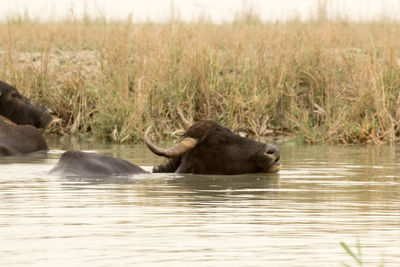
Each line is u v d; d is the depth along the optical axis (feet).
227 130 127.03
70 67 250.98
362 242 71.77
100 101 220.23
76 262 63.36
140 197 99.40
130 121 203.41
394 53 226.79
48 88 235.61
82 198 97.96
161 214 86.33
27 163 145.18
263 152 126.00
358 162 147.64
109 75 227.61
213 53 240.94
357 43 276.62
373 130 198.39
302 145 190.39
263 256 65.77
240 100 219.00
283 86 228.84
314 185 112.78
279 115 225.15
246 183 114.73
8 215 85.35
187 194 102.53
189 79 224.33
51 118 187.73
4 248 68.80
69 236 73.92
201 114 220.64
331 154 164.76
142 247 69.05
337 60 233.96
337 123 200.75
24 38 288.30
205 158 125.18
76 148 181.27
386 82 222.48
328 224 80.64
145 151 172.65
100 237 73.51
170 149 122.72
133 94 216.33
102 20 308.40
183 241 71.72
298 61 235.40
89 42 304.91
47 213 86.69
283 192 105.29
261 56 233.96
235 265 62.49
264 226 79.36
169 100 220.23
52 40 316.19
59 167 123.54
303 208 91.09
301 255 66.23
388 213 87.66
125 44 231.71
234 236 74.02
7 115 182.60
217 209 90.07
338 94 222.07
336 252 67.46
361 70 218.79
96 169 122.31
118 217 84.23
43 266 61.98
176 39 235.81
